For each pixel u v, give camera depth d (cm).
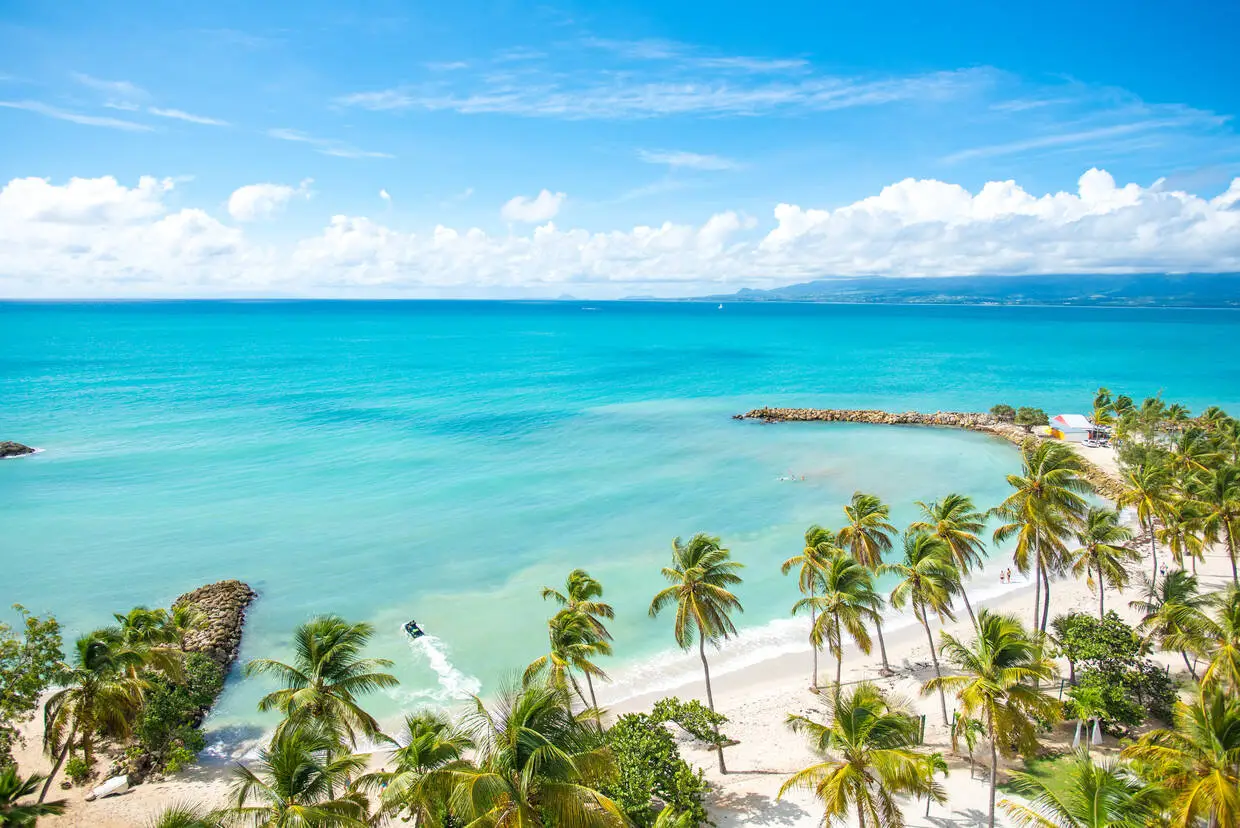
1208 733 2322
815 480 8700
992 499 8000
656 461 9581
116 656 3303
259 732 4003
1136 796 2262
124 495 8000
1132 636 3909
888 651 4778
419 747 2384
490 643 4859
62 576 5928
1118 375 18188
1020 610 5278
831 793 2548
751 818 3133
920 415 12375
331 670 3069
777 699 4197
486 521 7194
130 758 3594
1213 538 5144
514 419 12288
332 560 6256
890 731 2591
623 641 4894
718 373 18675
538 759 2119
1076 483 4356
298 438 10700
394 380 16838
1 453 9450
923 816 3072
